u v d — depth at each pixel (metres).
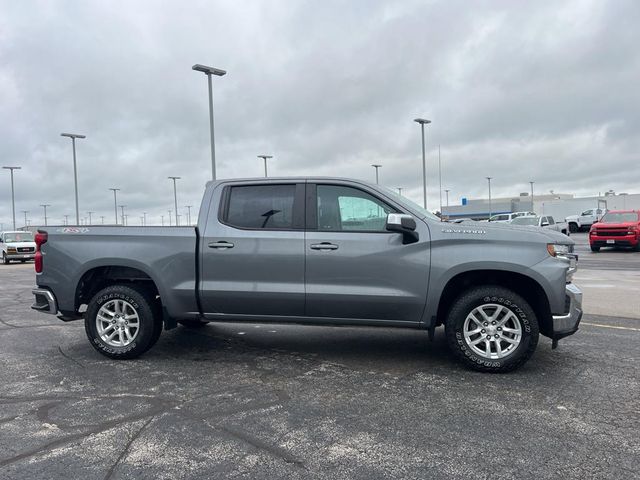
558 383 4.76
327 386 4.75
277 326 7.60
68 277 5.80
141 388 4.75
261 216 5.52
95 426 3.85
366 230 5.29
